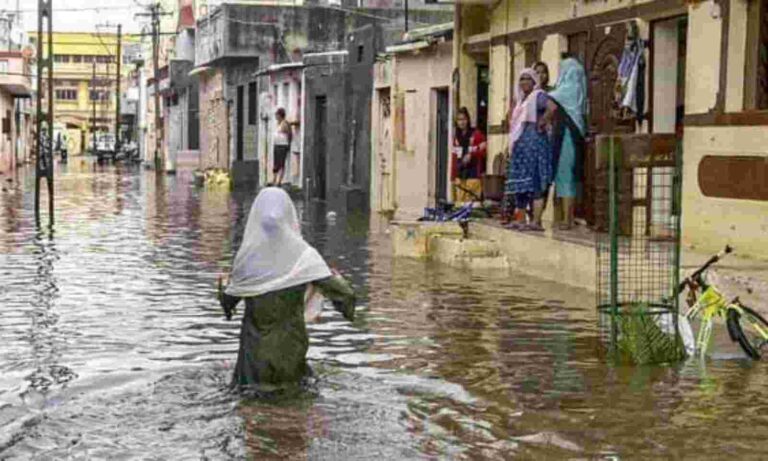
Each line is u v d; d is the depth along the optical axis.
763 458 7.37
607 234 14.99
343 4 45.97
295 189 38.59
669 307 10.42
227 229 24.47
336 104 33.78
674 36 15.62
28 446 7.55
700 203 14.02
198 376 9.57
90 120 135.50
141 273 16.47
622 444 7.66
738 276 11.62
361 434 7.88
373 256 18.83
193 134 63.56
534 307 13.22
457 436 7.84
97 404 8.64
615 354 10.27
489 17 21.78
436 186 26.03
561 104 17.25
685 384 9.35
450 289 14.75
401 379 9.49
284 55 46.22
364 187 31.19
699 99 14.13
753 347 10.39
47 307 13.19
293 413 8.39
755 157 13.03
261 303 9.09
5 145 66.06
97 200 35.38
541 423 8.17
